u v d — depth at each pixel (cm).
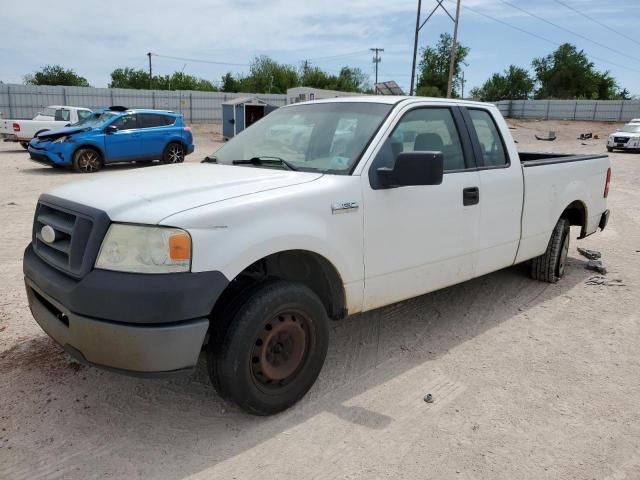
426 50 6731
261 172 344
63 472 262
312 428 302
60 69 6706
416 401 333
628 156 2559
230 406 322
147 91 4181
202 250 263
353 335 428
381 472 267
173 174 341
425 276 387
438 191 382
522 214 472
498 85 7969
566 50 7494
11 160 1756
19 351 383
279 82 7075
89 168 1473
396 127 367
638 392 348
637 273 606
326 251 316
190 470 266
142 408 318
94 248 266
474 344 416
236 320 282
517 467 273
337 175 335
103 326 258
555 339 428
